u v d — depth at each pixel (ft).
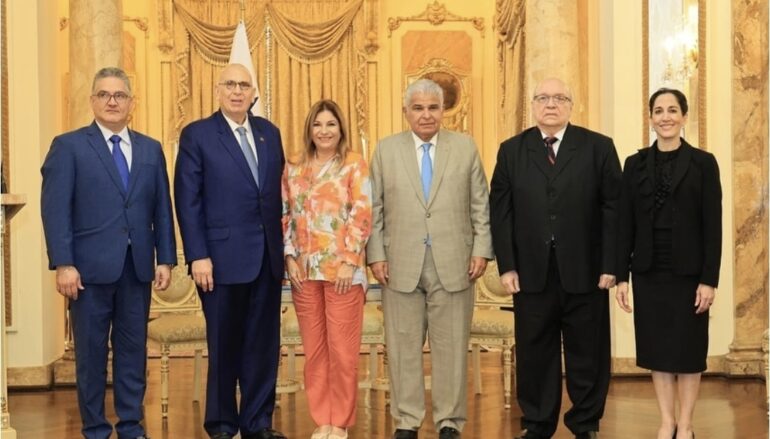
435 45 35.65
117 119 16.07
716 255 15.49
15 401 22.52
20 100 24.20
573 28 23.63
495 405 21.30
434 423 17.67
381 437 18.30
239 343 16.67
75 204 15.96
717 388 23.04
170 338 20.66
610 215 16.17
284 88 34.76
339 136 16.67
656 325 15.81
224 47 34.42
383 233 17.01
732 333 24.90
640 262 15.88
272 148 16.70
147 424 19.72
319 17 34.83
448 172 16.76
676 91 15.76
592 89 26.13
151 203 16.43
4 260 23.70
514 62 31.99
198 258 16.08
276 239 16.60
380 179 17.01
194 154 16.28
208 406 16.47
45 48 25.02
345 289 16.47
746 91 24.75
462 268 16.71
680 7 24.82
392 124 35.50
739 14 24.71
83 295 15.93
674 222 15.61
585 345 16.28
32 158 24.25
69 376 24.58
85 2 24.36
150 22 34.53
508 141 16.80
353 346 16.71
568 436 17.70
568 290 16.03
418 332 16.90
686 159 15.65
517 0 31.22
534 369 16.51
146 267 16.24
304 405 21.61
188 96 34.30
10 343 23.95
